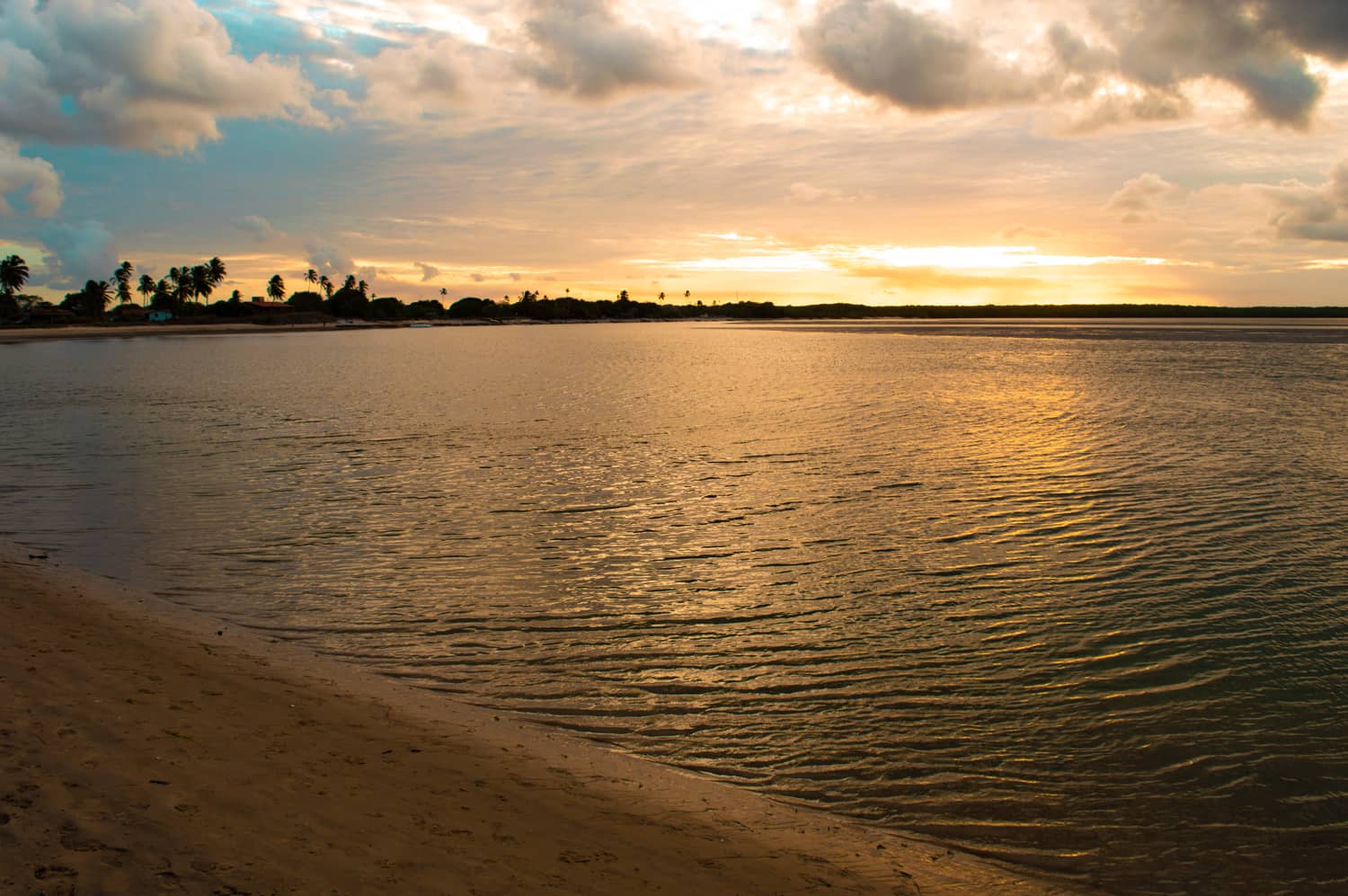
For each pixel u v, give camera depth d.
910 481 23.39
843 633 12.74
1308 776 9.06
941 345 108.56
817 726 9.98
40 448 29.12
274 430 33.38
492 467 25.45
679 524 18.91
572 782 8.41
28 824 6.21
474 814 7.40
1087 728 10.01
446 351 101.56
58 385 54.34
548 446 29.42
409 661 11.65
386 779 7.91
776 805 8.33
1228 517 19.33
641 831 7.49
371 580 15.11
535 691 10.79
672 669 11.49
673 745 9.51
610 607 13.80
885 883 7.01
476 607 13.79
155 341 130.75
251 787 7.31
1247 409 38.84
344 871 6.12
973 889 7.09
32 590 13.60
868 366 71.12
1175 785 8.88
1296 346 95.88
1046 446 29.11
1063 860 7.66
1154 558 16.38
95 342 124.06
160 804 6.78
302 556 16.48
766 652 12.02
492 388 51.94
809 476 24.06
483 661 11.68
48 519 19.30
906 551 16.88
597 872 6.63
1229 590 14.55
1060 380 54.75
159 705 9.02
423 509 20.30
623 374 64.12
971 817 8.29
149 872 5.79
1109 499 21.09
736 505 20.64
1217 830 8.14
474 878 6.27
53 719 8.28
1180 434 31.48
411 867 6.30
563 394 48.38
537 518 19.47
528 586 14.81
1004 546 17.22
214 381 57.25
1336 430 32.38
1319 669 11.58
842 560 16.30
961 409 39.84
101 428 34.22
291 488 22.58
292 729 8.90
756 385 53.81
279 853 6.26
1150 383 52.09
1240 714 10.35
